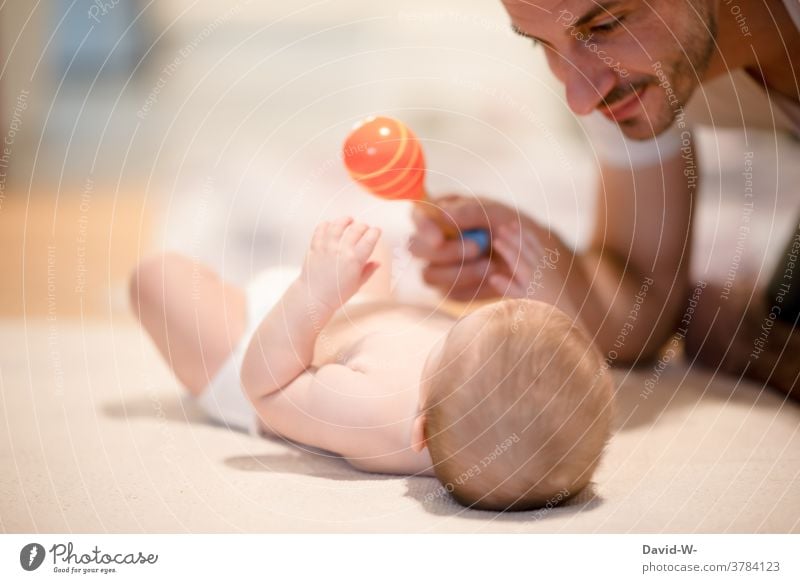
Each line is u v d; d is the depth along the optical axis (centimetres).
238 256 172
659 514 84
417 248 132
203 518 83
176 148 307
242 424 112
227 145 272
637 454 101
